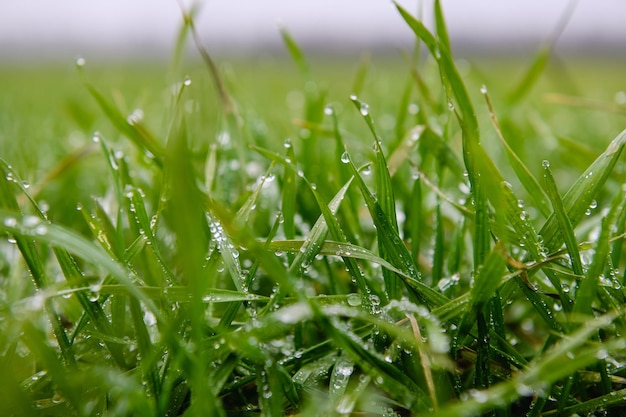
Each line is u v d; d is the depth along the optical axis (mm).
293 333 234
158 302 224
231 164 324
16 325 184
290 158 252
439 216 245
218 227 217
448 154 268
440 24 234
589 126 522
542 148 446
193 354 193
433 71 384
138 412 185
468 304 203
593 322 192
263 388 200
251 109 379
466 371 227
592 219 258
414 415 195
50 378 208
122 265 217
